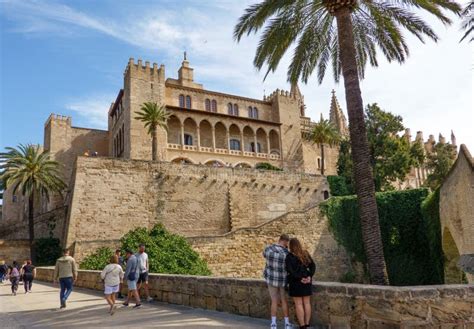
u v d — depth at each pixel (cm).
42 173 3972
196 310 1197
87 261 2686
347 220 3762
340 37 1767
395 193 3631
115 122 6425
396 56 2120
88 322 1097
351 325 806
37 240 3766
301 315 833
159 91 5666
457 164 2050
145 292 1541
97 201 3559
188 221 3950
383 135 5362
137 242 2794
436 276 3303
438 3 1812
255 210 4384
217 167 4266
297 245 859
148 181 3850
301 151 6744
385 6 1953
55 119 6331
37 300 1747
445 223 2430
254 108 6762
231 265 3148
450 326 733
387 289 755
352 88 1705
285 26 1931
